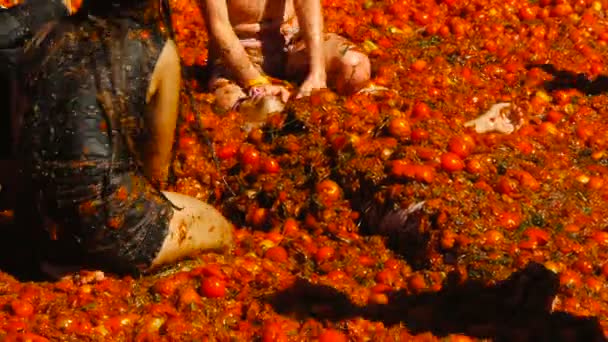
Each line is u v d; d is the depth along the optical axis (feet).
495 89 29.32
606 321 20.56
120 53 20.75
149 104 20.97
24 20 22.07
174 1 33.17
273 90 26.84
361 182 24.07
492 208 22.88
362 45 30.63
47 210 21.16
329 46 27.76
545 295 20.57
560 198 23.85
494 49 31.24
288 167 25.08
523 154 25.12
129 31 20.81
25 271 22.13
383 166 24.06
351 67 27.35
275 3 28.27
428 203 22.80
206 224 22.45
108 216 21.01
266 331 19.79
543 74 30.12
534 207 23.40
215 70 27.68
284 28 28.35
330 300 20.98
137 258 21.48
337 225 23.90
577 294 21.13
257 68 28.35
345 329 20.02
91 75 20.74
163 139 21.33
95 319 20.18
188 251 22.09
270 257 22.74
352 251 22.95
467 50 30.91
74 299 20.66
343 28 31.76
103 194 20.90
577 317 20.34
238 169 25.44
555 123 27.78
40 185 21.02
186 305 20.59
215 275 21.22
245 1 27.99
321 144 25.08
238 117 26.50
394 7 33.19
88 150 20.71
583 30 32.71
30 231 21.72
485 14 32.68
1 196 22.84
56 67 20.83
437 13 33.14
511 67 30.30
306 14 27.53
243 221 24.81
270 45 28.45
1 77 21.48
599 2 34.40
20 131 21.06
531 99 28.78
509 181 23.65
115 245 21.25
